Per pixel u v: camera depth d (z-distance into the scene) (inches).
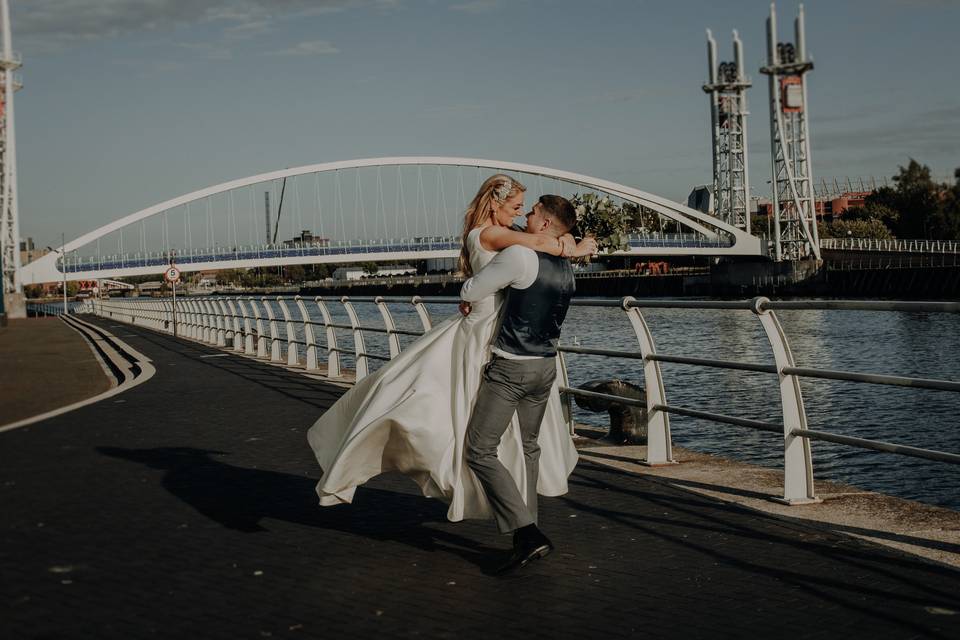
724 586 155.3
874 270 3629.4
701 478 243.1
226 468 271.0
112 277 3804.1
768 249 4276.6
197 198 3757.4
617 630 136.8
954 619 137.2
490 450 167.5
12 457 291.4
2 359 850.8
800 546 177.5
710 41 4694.9
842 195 6924.2
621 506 213.5
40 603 151.9
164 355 823.1
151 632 138.3
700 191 6643.7
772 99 4165.8
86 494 236.5
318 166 3710.6
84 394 513.7
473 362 167.0
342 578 164.7
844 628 134.9
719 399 699.4
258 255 3786.9
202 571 169.5
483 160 3762.3
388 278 5885.8
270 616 144.9
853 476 458.3
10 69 3577.8
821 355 1121.4
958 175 4746.6
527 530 165.9
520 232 169.6
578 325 1881.2
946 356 1039.0
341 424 182.4
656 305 251.1
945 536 180.5
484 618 143.2
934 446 512.1
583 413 637.9
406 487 241.9
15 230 3496.6
